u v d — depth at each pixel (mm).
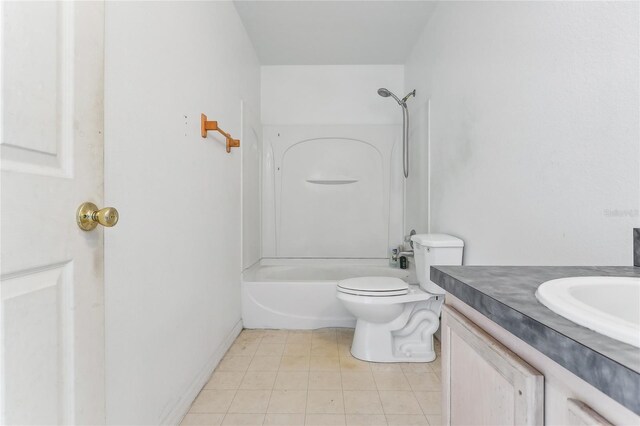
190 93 1527
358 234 3275
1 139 542
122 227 1007
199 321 1642
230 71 2197
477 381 679
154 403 1203
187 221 1494
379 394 1637
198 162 1621
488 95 1580
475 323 724
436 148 2320
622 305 643
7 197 548
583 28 998
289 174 3281
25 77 586
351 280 2125
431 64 2443
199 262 1638
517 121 1344
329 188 3283
